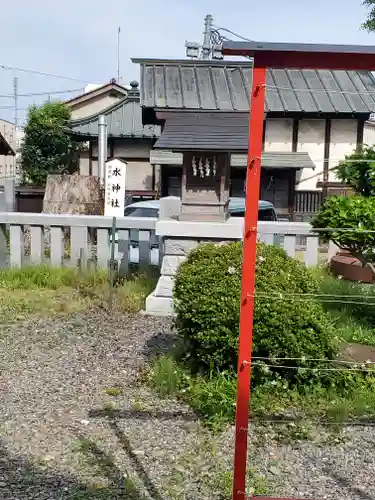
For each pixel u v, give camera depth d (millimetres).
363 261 5691
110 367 4926
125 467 3260
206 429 3752
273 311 4215
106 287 7699
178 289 4645
